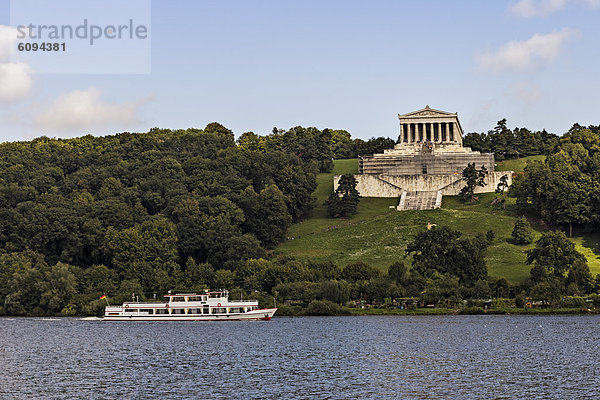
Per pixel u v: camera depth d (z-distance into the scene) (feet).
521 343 519.60
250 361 461.78
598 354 469.57
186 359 473.26
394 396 362.53
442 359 459.73
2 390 385.09
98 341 570.05
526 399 351.67
